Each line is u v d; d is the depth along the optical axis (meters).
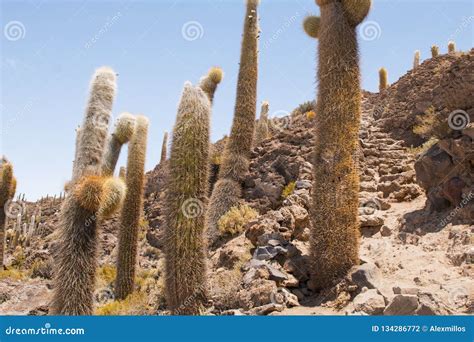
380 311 6.54
